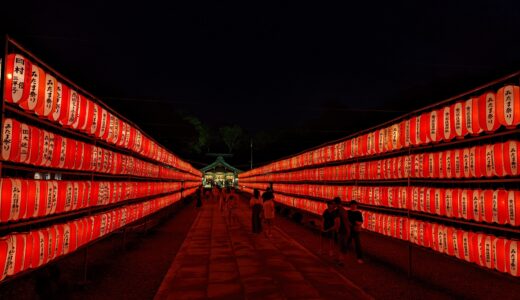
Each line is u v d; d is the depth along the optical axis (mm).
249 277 7887
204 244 12109
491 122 5645
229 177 66375
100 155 7664
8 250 4523
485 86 5910
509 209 5395
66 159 6035
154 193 14289
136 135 10516
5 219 4504
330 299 6441
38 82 4930
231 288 7070
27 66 4711
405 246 11781
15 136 4605
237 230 15664
